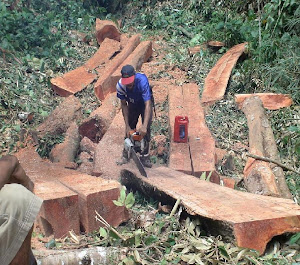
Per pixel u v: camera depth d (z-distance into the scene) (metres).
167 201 5.67
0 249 2.84
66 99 8.67
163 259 4.64
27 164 6.86
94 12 13.81
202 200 5.32
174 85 10.12
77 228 5.34
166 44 12.38
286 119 8.57
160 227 5.13
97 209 5.36
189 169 6.65
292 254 4.81
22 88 9.39
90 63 10.68
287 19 10.60
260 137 7.79
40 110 8.95
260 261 4.64
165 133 8.33
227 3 13.01
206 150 7.19
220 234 4.84
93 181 5.79
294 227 4.83
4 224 2.83
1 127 8.20
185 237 4.94
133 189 6.46
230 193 5.57
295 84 9.34
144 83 6.47
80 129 8.27
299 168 7.46
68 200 5.25
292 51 9.84
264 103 9.08
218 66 10.50
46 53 10.75
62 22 12.33
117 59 10.63
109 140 7.58
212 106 9.09
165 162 7.56
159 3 13.97
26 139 7.85
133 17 14.05
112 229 4.97
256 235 4.71
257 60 10.26
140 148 6.74
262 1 12.25
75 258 4.54
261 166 6.93
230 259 4.55
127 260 4.60
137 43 11.71
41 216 5.26
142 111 6.89
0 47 10.13
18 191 2.89
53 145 7.77
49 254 4.62
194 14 13.47
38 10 12.42
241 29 11.32
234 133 8.34
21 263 2.99
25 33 10.90
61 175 6.30
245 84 9.80
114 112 8.62
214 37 11.84
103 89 9.53
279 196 6.33
